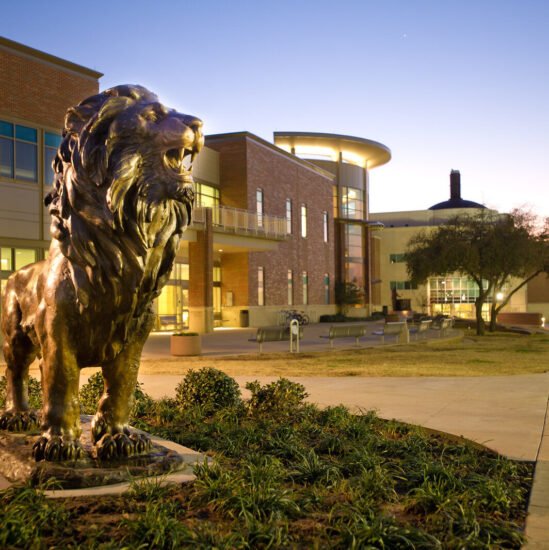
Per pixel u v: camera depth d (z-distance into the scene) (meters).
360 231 60.75
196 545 2.88
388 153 61.00
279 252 43.62
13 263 23.30
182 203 3.51
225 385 7.24
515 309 70.50
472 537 3.20
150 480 3.78
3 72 22.45
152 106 3.25
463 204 85.25
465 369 12.74
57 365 3.66
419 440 5.50
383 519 3.35
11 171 22.83
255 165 39.75
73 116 3.47
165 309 33.88
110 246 3.39
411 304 71.19
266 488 3.69
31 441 4.26
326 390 9.41
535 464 4.96
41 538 2.92
